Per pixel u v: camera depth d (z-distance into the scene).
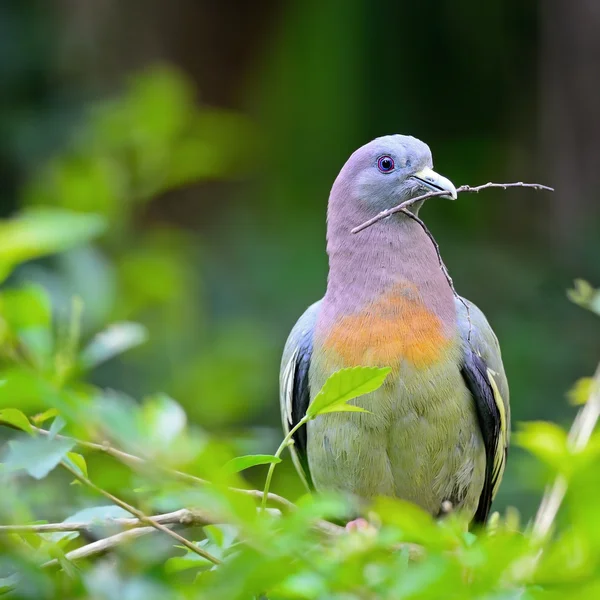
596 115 19.30
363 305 8.00
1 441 8.00
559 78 19.50
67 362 7.09
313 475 8.50
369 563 4.47
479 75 20.14
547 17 19.55
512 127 20.22
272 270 16.81
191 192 18.14
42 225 7.43
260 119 19.41
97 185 11.15
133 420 4.85
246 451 7.04
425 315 7.97
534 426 6.38
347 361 7.94
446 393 7.97
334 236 8.48
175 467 4.90
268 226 18.08
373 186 8.36
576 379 15.74
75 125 16.31
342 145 19.20
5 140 16.66
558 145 19.48
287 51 19.45
